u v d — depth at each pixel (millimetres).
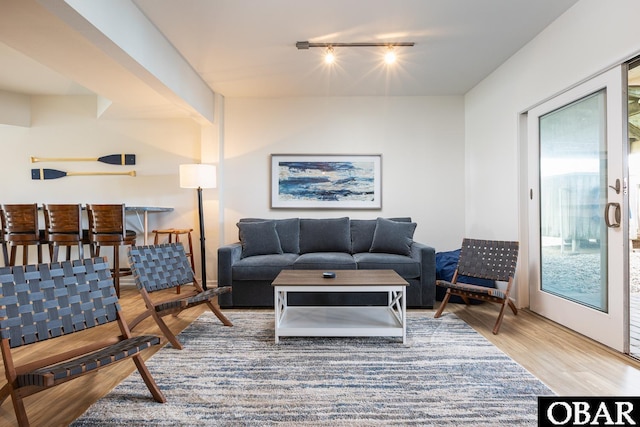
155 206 4625
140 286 2533
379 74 3850
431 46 3203
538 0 2506
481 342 2482
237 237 4551
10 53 3404
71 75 3098
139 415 1604
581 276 2629
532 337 2574
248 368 2096
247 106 4559
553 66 2809
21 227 3830
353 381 1920
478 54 3385
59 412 1648
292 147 4562
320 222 4098
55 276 1715
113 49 2338
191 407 1670
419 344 2459
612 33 2227
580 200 2623
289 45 3164
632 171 3693
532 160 3191
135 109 4219
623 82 2209
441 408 1646
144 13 2627
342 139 4559
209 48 3215
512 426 1508
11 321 1514
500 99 3650
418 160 4555
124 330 1885
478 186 4176
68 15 1907
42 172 4617
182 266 3045
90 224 3848
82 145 4660
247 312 3314
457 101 4551
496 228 3756
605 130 2371
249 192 4559
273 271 3416
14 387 1404
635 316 3092
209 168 4004
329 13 2654
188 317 3170
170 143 4641
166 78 3037
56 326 1655
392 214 4551
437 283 3098
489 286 3672
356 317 2795
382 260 3422
